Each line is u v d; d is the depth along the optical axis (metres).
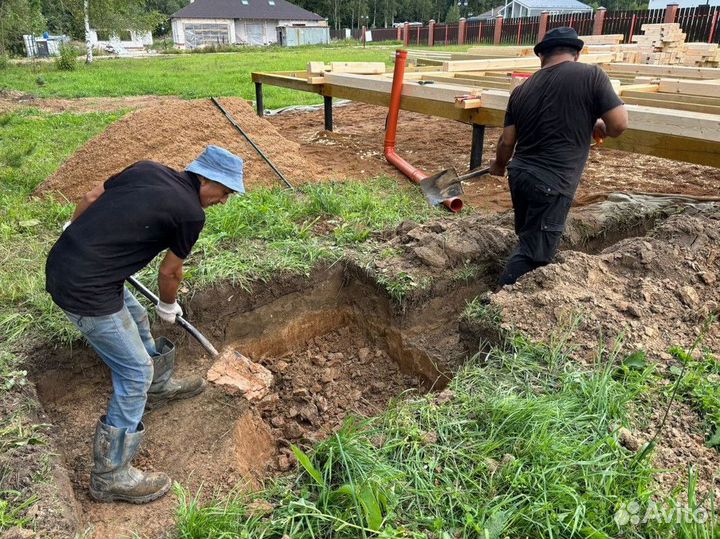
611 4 65.56
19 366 3.36
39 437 2.80
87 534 2.50
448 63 9.06
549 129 3.92
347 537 2.21
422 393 4.05
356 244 4.78
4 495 2.45
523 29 29.98
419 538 2.12
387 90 7.57
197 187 2.58
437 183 5.70
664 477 2.40
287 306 4.43
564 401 2.79
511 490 2.33
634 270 3.92
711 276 3.83
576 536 2.16
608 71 9.29
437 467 2.50
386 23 72.75
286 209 5.45
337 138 9.04
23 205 5.66
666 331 3.35
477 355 3.37
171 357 3.39
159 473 2.92
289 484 2.58
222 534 2.27
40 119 10.60
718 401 2.77
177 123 6.51
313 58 25.58
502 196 6.27
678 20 21.41
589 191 6.27
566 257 3.96
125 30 27.25
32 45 32.06
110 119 10.61
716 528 2.11
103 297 2.46
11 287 4.00
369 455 2.54
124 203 2.40
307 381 4.25
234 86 15.62
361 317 4.55
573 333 3.31
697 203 5.36
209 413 3.51
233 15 55.28
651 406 2.81
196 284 4.02
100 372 3.69
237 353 3.93
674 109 5.88
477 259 4.52
